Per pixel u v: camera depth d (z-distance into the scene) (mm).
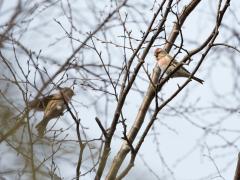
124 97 10422
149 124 10305
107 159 10258
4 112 10023
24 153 9711
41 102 10867
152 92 12195
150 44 11039
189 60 10898
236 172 10352
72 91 11445
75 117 9836
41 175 9586
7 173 9781
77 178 9695
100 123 10016
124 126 10172
